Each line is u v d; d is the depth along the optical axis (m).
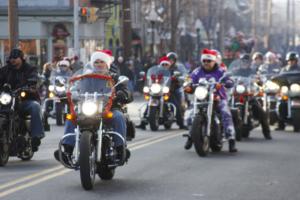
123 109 22.05
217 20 158.12
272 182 21.95
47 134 37.03
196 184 21.55
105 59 21.44
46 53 84.62
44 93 48.62
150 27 118.50
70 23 84.38
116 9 107.56
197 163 25.81
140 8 115.88
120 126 21.02
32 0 83.69
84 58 67.69
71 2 83.50
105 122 20.83
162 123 39.06
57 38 83.31
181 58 134.25
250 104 33.97
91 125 20.20
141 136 35.47
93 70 21.47
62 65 43.72
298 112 37.72
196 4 138.38
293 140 33.75
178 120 39.56
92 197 19.59
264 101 37.94
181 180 22.22
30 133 26.16
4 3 84.19
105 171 21.83
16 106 25.34
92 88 20.80
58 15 83.25
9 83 25.67
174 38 99.31
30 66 25.70
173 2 99.25
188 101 44.75
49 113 42.94
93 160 20.42
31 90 25.53
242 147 30.69
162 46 112.00
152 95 38.75
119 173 23.50
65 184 21.48
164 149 29.86
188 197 19.61
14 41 58.09
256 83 34.75
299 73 38.59
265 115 33.97
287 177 22.88
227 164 25.56
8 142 25.28
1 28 83.38
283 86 38.00
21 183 21.70
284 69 41.59
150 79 39.22
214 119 28.12
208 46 146.50
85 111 19.97
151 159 26.77
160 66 39.50
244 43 87.31
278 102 38.12
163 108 38.94
